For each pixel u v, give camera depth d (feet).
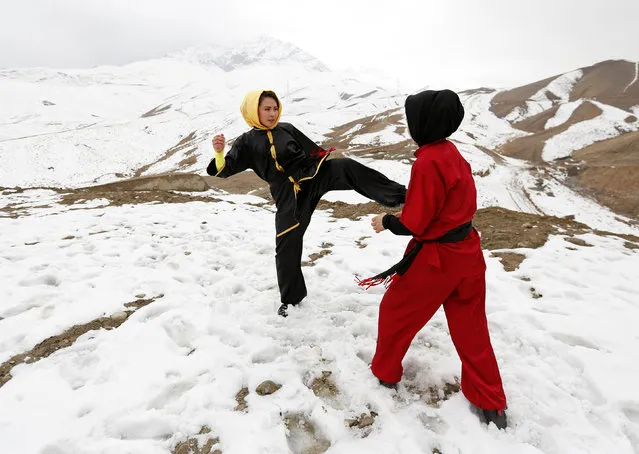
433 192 6.18
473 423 7.27
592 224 86.58
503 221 19.70
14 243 16.47
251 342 9.71
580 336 9.80
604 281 12.61
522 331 10.03
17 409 7.54
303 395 8.04
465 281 6.84
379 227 6.81
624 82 314.76
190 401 7.73
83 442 6.86
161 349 9.34
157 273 13.57
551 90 319.47
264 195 73.26
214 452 6.70
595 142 166.71
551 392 8.07
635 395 7.85
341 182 9.12
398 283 7.25
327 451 6.84
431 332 10.05
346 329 10.24
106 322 10.64
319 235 18.22
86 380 8.45
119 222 19.88
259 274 13.76
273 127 9.45
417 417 7.52
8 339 9.70
